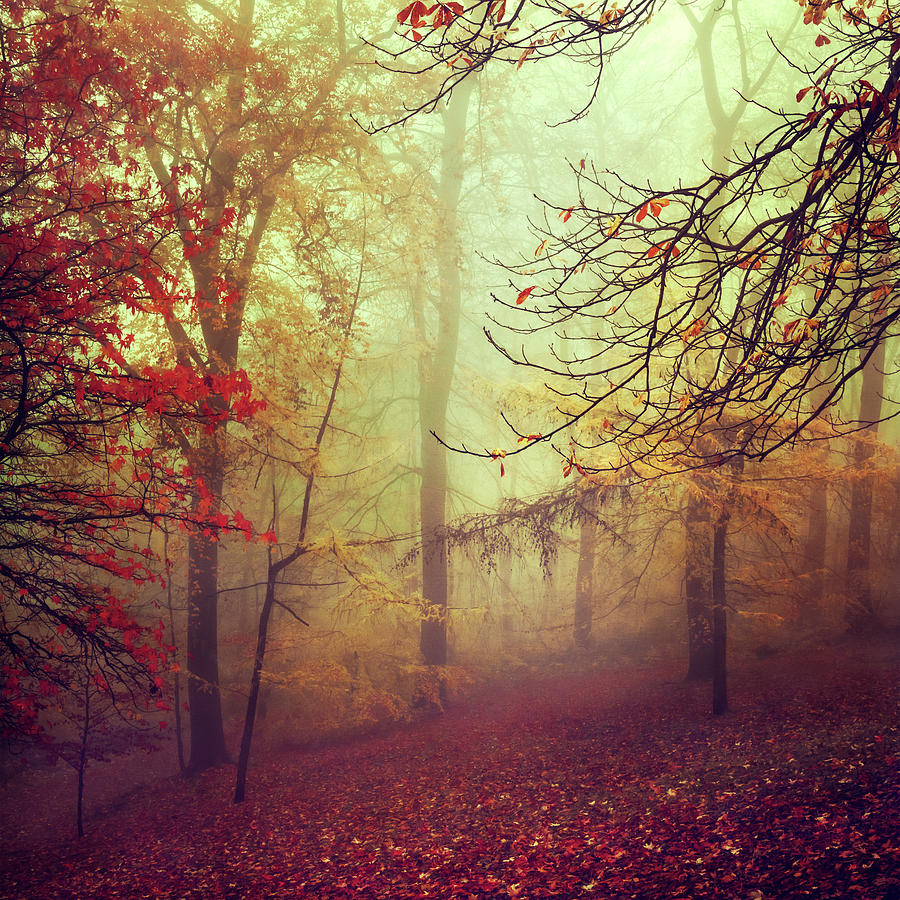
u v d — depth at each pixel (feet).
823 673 44.14
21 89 20.11
